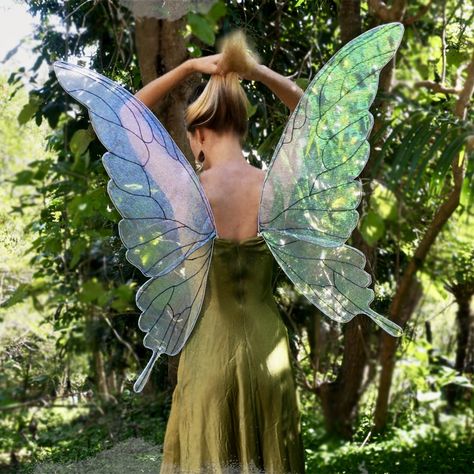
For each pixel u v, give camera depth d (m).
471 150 2.75
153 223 1.88
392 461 3.60
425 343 4.24
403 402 4.32
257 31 3.30
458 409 4.36
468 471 3.60
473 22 3.83
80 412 3.26
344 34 3.36
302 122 1.97
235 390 1.82
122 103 1.90
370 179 2.97
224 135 1.97
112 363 3.20
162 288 1.88
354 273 2.01
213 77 2.01
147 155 1.89
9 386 2.96
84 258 2.67
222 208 1.91
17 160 3.00
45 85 2.72
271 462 1.82
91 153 2.82
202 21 1.98
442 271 3.91
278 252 1.95
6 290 2.99
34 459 2.74
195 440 1.82
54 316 2.90
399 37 1.95
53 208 2.51
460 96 3.04
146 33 2.48
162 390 3.28
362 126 1.98
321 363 3.87
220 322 1.86
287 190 1.95
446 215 3.36
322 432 3.70
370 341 3.77
